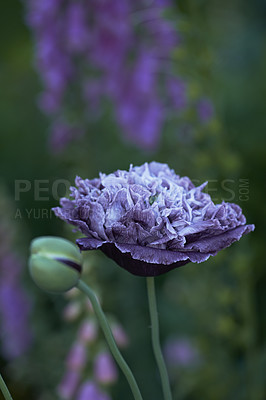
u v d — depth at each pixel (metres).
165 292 1.02
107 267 0.90
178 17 1.01
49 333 1.03
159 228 0.44
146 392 0.97
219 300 0.87
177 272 1.00
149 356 1.01
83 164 1.11
